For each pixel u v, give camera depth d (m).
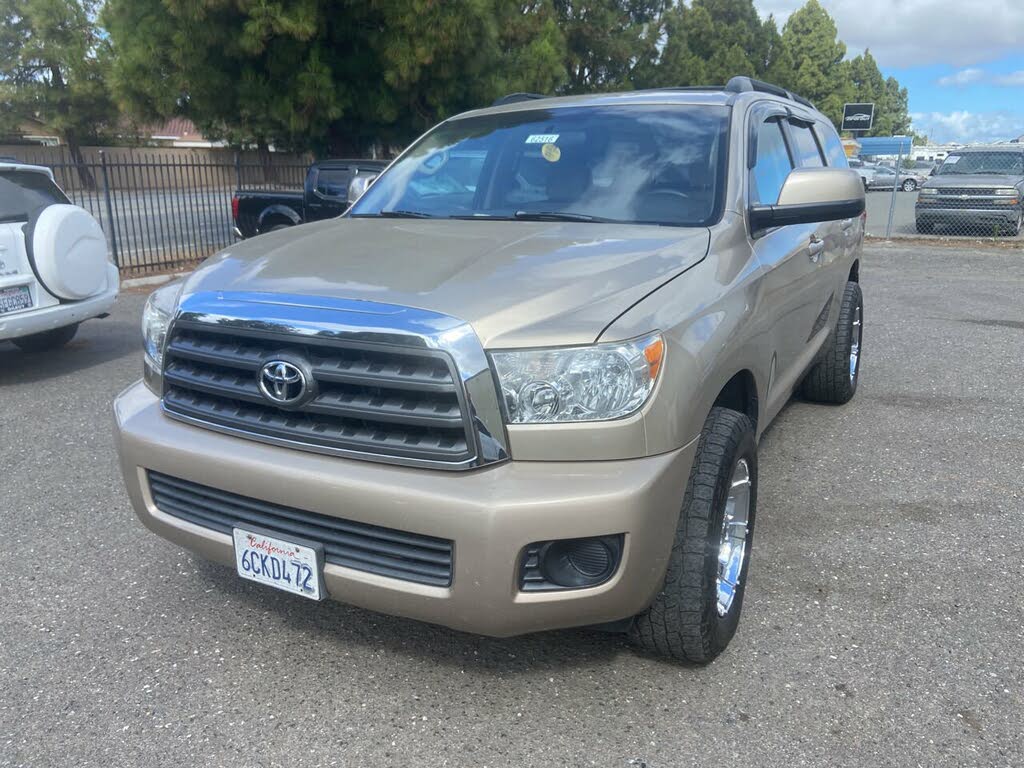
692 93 4.11
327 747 2.58
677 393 2.49
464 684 2.88
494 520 2.30
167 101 16.75
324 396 2.50
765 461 4.93
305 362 2.49
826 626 3.21
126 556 3.81
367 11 16.16
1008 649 3.06
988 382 6.67
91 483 4.67
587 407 2.38
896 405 6.06
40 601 3.42
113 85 17.06
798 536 3.96
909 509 4.28
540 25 24.41
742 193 3.50
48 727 2.66
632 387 2.40
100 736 2.62
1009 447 5.18
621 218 3.46
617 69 32.25
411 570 2.47
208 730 2.65
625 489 2.35
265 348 2.59
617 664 2.97
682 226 3.33
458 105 18.91
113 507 4.35
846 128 18.28
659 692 2.82
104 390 6.57
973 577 3.59
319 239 3.26
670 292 2.68
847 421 5.69
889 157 63.06
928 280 12.26
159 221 13.31
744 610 3.32
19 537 3.99
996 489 4.54
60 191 7.20
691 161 3.61
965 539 3.94
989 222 16.84
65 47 39.09
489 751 2.56
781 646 3.08
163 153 39.12
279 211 12.85
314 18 15.52
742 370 3.11
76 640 3.14
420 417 2.37
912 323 9.07
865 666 2.96
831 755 2.53
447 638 3.14
